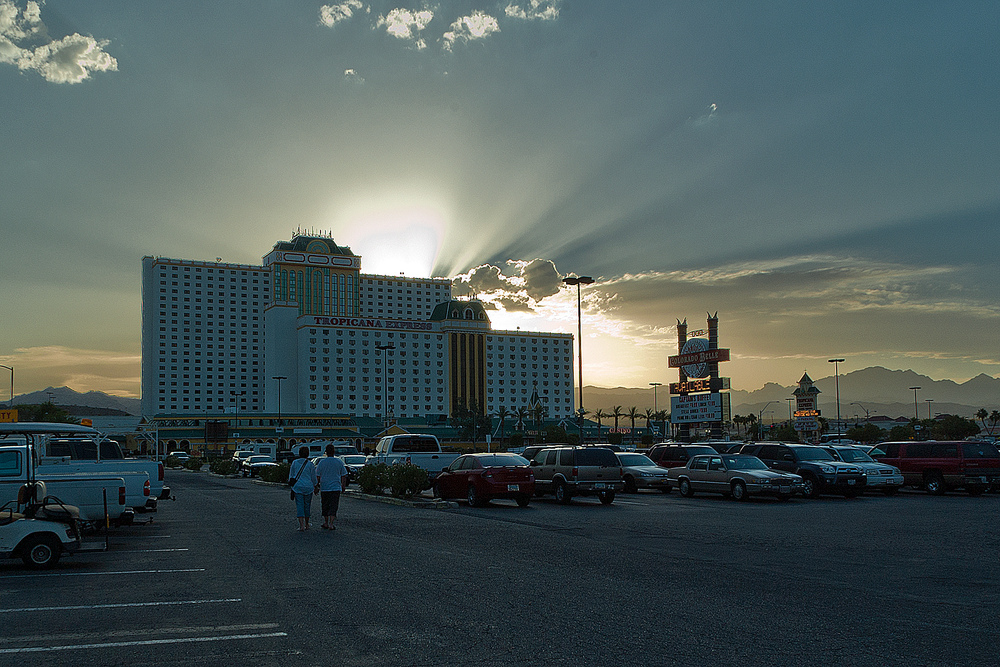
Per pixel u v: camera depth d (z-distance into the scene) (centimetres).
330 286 18888
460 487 2491
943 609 844
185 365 18738
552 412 19000
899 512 2112
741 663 629
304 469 1698
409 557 1248
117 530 1688
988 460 2772
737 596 913
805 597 909
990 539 1487
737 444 3144
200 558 1241
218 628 747
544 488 2598
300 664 623
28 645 683
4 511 1220
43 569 1132
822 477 2711
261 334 19475
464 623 768
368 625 759
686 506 2380
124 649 670
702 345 7038
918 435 10512
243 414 13850
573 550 1337
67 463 1838
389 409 16788
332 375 16475
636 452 3300
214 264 19275
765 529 1681
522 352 18912
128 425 8406
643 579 1034
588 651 663
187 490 3575
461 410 14850
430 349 17362
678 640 702
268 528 1742
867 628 752
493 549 1352
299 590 950
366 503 2620
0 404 7338
